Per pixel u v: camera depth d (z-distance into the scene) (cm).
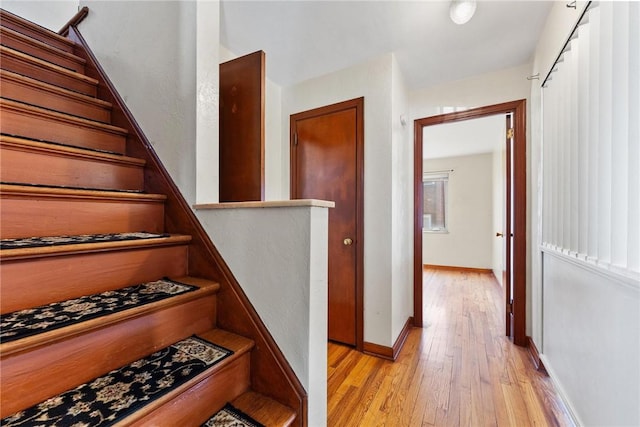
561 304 149
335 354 211
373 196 217
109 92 163
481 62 223
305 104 250
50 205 101
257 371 102
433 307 320
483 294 372
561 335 149
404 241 254
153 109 141
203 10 126
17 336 65
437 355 208
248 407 93
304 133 251
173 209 130
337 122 233
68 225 106
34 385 67
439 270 532
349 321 224
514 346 221
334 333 231
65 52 175
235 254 112
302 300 96
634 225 87
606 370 102
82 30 188
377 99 216
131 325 87
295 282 97
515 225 228
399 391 164
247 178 148
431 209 564
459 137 400
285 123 261
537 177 201
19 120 118
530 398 156
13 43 153
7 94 127
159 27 138
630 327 89
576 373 128
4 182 101
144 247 110
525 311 222
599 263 107
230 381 95
